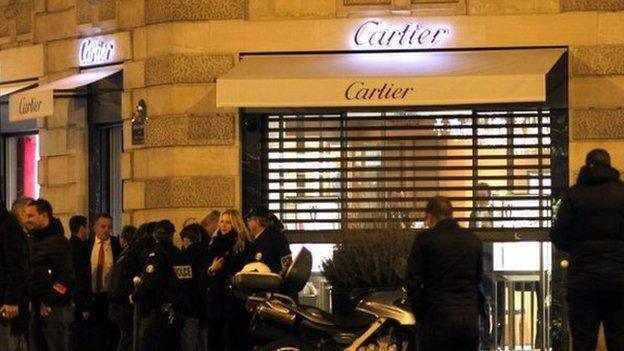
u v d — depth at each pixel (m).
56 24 24.97
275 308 15.99
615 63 21.12
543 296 21.44
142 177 22.44
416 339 15.83
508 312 21.47
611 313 14.77
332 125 21.75
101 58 23.67
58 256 17.45
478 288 14.80
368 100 19.86
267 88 20.00
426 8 21.47
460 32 21.36
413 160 21.59
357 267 18.11
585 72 21.16
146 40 22.42
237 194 21.72
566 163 21.28
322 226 21.73
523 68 20.00
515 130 21.42
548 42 21.25
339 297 18.17
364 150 21.69
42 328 17.52
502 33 21.28
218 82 20.05
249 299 16.27
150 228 19.36
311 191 21.75
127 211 22.70
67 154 24.53
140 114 22.42
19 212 18.14
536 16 21.25
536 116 21.41
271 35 21.66
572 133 21.17
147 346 18.05
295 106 20.59
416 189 21.58
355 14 21.61
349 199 21.69
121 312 19.17
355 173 21.73
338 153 21.72
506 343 21.52
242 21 21.73
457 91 19.61
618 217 14.65
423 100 19.69
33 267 17.38
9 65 26.25
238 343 18.84
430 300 14.58
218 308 18.91
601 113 21.11
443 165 21.55
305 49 21.62
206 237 19.50
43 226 17.50
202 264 18.88
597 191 14.70
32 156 26.42
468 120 21.48
